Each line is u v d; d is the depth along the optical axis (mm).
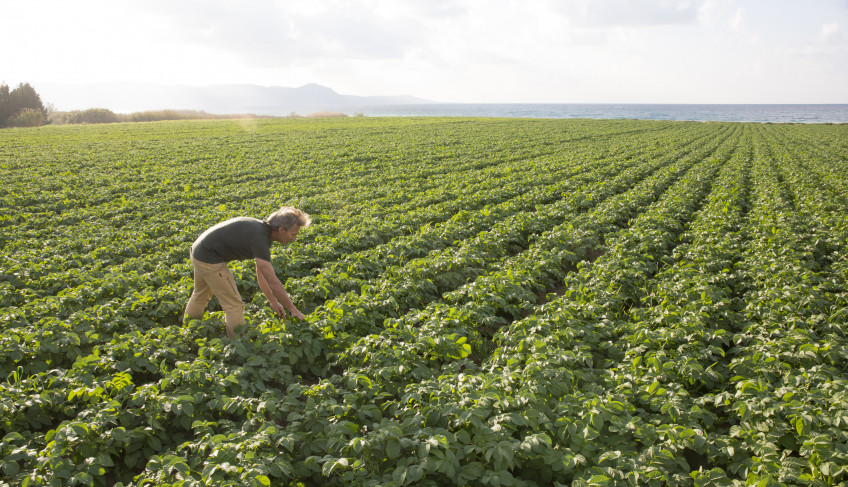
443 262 9422
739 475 4398
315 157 28641
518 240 11930
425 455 4219
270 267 6320
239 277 8703
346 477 4164
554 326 6996
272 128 53812
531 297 8297
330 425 4742
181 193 17875
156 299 7980
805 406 4758
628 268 9516
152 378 6242
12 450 4309
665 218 13414
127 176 21094
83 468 4309
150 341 6297
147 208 15547
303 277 9609
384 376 5613
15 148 32500
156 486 4047
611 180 20609
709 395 5418
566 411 4910
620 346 6680
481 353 6984
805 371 5719
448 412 4723
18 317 7090
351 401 5109
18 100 75438
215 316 7309
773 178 20891
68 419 5250
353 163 26156
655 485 4086
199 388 5488
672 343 6680
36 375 5441
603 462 4359
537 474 4570
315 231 12461
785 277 8633
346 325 7129
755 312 7582
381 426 4754
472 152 31234
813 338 6652
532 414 4793
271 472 4156
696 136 47844
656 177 20969
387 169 24688
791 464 4254
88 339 6562
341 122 66688
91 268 9883
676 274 9133
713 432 5070
